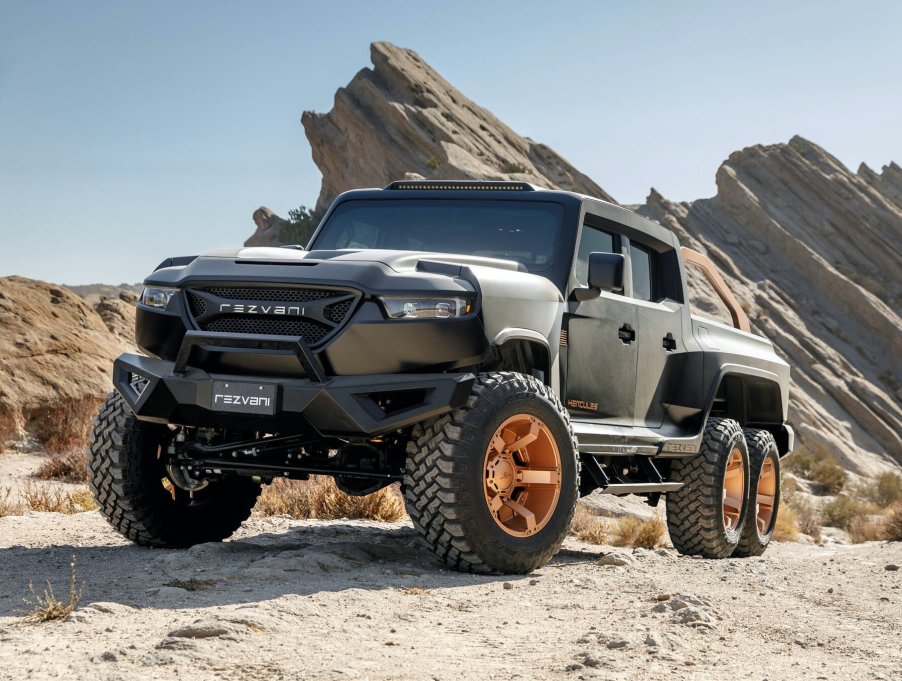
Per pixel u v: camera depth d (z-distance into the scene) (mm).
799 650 3617
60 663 2918
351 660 3100
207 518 6324
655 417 7207
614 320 6570
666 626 3822
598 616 4086
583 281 6438
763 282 98875
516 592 4645
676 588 4980
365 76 95688
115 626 3482
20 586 4480
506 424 5227
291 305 5078
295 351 4988
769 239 105000
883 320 96938
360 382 4977
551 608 4266
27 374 16375
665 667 3148
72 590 3779
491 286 5312
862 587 5461
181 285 5375
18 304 17875
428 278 5109
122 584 4547
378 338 4988
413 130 89750
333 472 5570
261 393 5016
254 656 3059
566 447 5469
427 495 5000
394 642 3408
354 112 92750
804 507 27688
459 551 5078
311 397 4941
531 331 5523
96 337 18828
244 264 5309
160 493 6016
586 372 6238
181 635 3227
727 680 3025
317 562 5098
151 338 5484
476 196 6703
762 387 8961
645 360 6980
